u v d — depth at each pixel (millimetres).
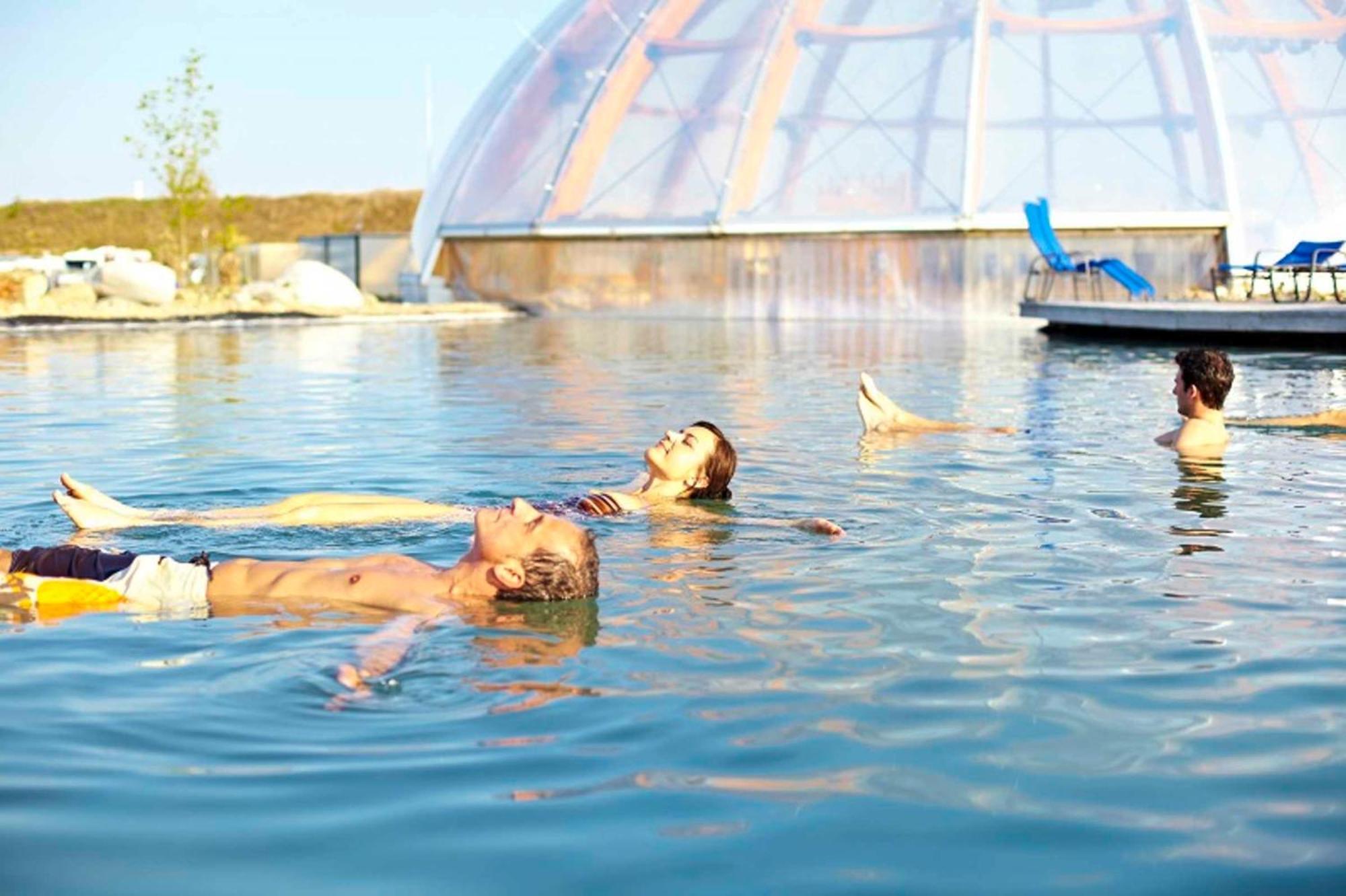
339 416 9523
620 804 2525
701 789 2600
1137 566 4652
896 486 6488
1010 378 12562
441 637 3717
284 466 7172
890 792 2586
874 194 24562
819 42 25938
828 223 24531
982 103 24703
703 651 3578
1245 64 24766
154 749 2812
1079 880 2227
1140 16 25141
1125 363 14141
